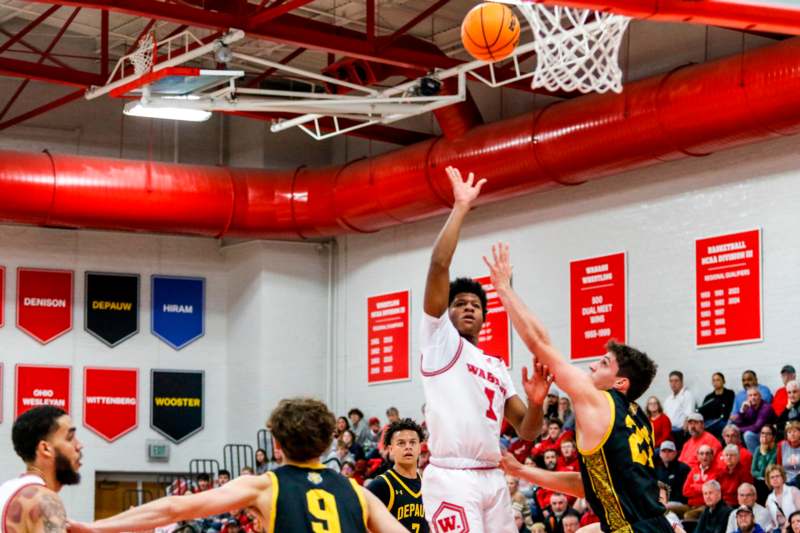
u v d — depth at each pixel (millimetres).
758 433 21062
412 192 27609
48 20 30062
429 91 24016
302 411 7723
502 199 26625
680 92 22531
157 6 21500
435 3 25750
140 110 22938
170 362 32188
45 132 31438
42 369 30859
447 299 9680
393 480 13641
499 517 9703
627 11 13250
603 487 9375
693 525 20578
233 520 26594
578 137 24125
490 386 9750
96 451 31094
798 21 13781
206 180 29594
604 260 25656
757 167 23125
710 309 23594
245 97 24391
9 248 30984
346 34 24172
